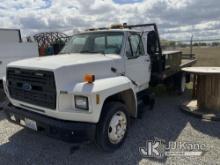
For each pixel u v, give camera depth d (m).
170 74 6.62
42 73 3.33
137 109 4.70
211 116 5.24
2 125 5.01
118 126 3.84
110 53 4.44
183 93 8.04
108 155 3.70
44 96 3.38
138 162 3.48
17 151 3.85
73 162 3.51
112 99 3.95
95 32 4.88
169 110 6.06
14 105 4.05
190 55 10.06
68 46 5.16
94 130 3.29
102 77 3.87
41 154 3.76
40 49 9.16
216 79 5.50
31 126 3.65
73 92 3.21
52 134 3.38
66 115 3.28
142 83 5.10
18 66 3.68
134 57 4.70
